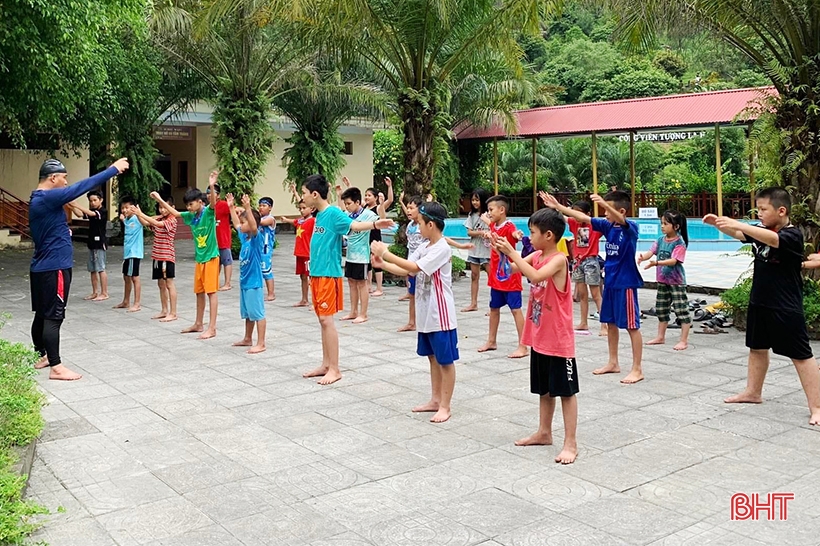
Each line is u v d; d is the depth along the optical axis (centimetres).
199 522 405
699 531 386
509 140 2658
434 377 595
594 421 569
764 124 915
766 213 566
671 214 820
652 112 2316
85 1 1214
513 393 650
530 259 505
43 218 692
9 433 489
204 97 2077
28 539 386
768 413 585
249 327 844
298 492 443
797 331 559
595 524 395
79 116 1772
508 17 1241
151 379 708
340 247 693
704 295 1254
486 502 424
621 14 950
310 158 2523
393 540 380
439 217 559
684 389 657
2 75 1300
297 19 1188
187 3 1708
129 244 1090
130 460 498
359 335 912
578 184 3048
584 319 921
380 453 506
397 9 1267
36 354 616
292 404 623
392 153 3412
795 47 887
